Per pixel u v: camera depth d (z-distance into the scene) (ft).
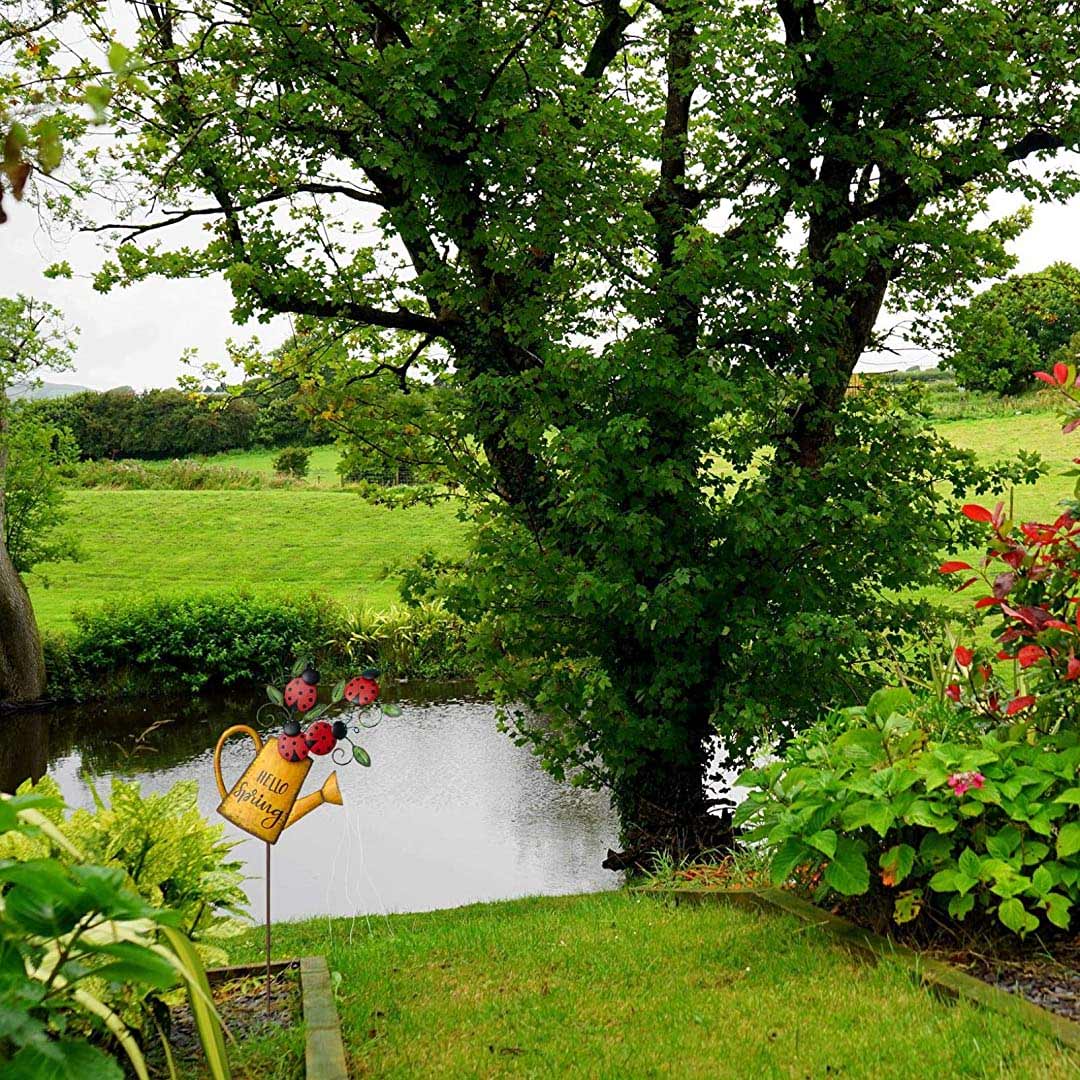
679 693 31.91
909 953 14.07
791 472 31.91
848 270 32.68
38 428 82.69
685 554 32.24
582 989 14.49
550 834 44.65
